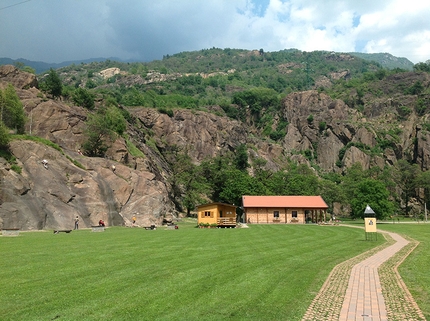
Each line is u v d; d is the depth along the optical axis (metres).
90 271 19.98
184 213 100.62
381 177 146.25
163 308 13.89
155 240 36.97
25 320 12.46
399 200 142.50
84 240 36.59
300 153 189.00
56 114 83.50
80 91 105.50
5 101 71.88
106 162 76.06
